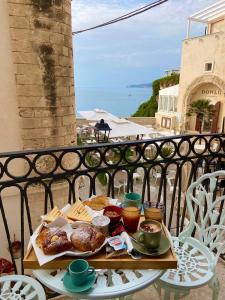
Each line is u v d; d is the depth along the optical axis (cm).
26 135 363
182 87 1645
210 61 1434
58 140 393
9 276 144
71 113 414
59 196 402
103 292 90
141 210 130
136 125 1134
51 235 101
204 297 180
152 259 98
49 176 152
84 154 155
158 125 1912
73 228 112
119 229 110
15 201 368
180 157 187
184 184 441
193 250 160
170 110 1811
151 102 2369
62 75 379
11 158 138
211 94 1501
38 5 333
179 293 139
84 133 1316
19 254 348
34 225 386
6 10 316
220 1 1290
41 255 96
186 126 1650
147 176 178
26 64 342
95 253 98
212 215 161
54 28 354
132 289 92
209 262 151
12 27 324
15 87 342
